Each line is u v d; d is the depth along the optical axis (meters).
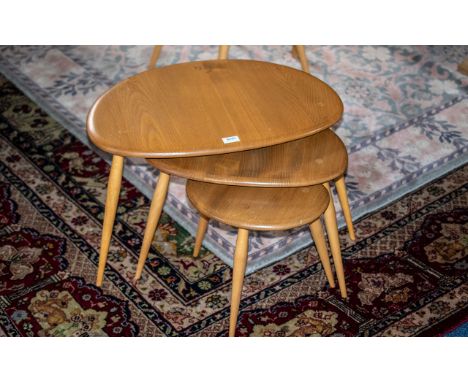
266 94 2.17
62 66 3.39
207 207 1.99
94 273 2.35
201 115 2.07
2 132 2.98
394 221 2.55
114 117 2.05
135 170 2.78
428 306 2.23
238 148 1.93
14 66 3.39
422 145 2.90
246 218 1.95
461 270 2.35
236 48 3.49
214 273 2.36
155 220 2.22
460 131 2.98
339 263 2.21
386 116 3.05
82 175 2.77
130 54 3.48
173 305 2.25
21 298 2.26
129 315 2.21
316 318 2.20
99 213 2.60
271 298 2.27
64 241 2.47
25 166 2.81
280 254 2.42
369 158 2.83
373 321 2.19
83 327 2.17
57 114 3.08
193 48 3.51
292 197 2.03
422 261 2.39
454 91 3.21
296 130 2.00
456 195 2.66
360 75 3.30
